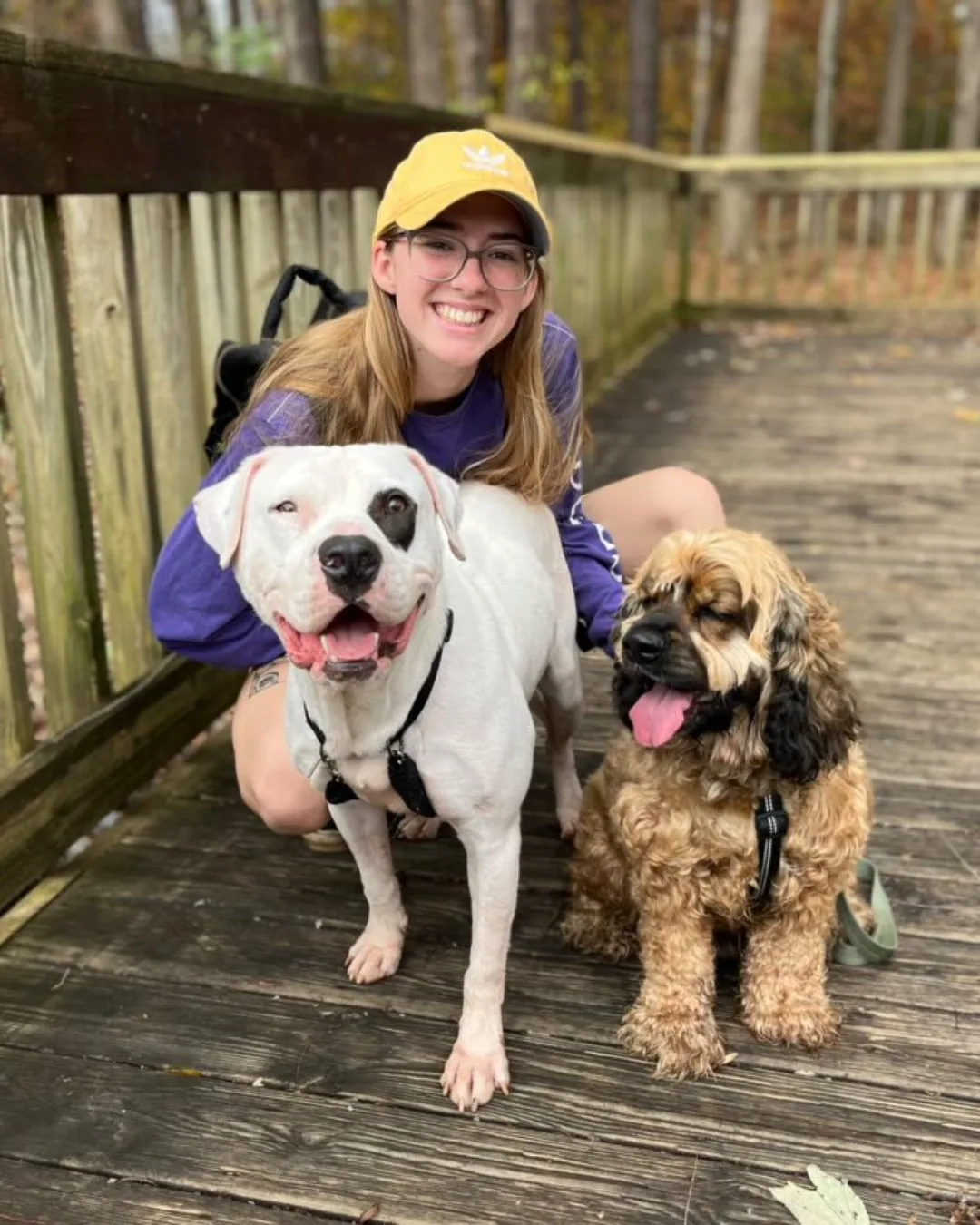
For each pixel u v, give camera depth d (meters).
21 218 2.40
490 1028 2.09
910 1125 1.97
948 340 9.86
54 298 2.54
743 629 2.00
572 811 2.80
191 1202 1.86
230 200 3.31
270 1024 2.24
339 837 2.75
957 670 3.70
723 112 25.97
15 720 2.57
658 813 2.10
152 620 2.50
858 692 3.54
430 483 1.84
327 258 4.03
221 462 2.31
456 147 2.13
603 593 2.64
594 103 24.73
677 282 11.23
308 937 2.49
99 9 14.02
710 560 2.02
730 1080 2.08
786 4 24.61
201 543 2.37
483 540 2.28
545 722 2.73
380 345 2.26
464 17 14.62
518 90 14.41
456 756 1.94
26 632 4.05
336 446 1.84
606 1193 1.85
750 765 2.03
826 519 5.19
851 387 8.00
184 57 14.83
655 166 9.73
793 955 2.18
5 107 2.21
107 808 2.89
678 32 25.84
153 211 2.92
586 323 7.61
